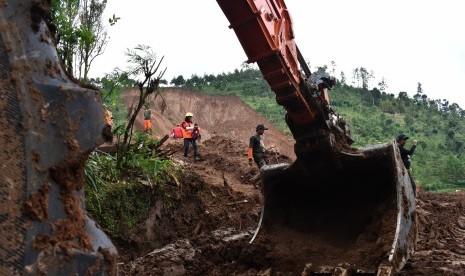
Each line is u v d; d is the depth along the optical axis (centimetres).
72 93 182
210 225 891
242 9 504
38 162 170
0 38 171
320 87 594
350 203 625
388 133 6125
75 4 689
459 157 5434
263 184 638
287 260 573
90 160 716
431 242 836
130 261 706
